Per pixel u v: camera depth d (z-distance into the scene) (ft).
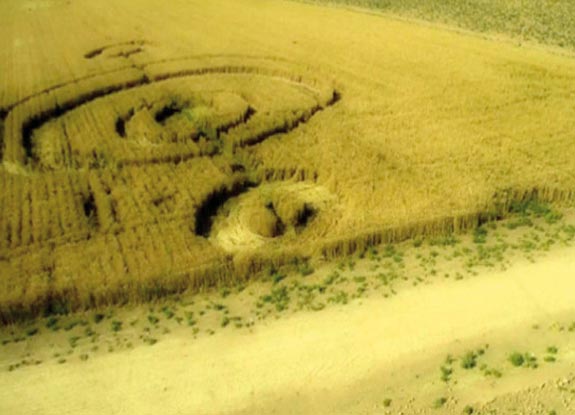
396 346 66.03
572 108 109.70
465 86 118.52
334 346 66.13
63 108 112.16
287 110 109.09
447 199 85.25
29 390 61.52
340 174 91.15
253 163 95.04
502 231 82.64
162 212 83.51
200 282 73.97
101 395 61.11
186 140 101.14
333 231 80.53
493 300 71.41
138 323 69.51
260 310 71.00
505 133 101.50
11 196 86.43
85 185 89.20
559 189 87.66
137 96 116.26
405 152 96.37
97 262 74.84
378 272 76.07
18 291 70.59
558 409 59.16
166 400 60.64
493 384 61.72
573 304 70.74
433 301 71.46
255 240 80.28
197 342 66.80
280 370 63.62
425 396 60.75
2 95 115.96
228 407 60.03
